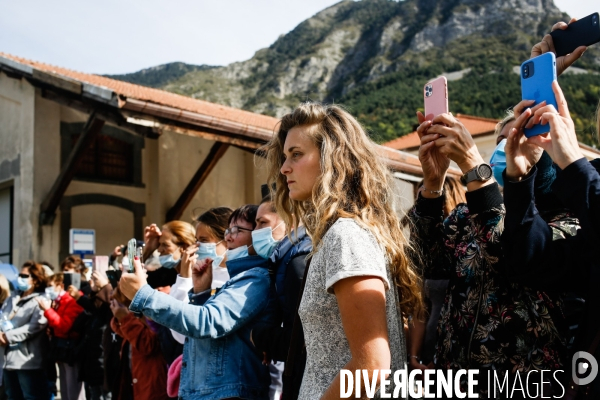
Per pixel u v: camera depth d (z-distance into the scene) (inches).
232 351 99.0
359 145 71.2
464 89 2600.9
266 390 101.8
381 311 58.2
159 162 438.0
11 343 230.5
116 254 206.2
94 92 310.8
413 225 86.6
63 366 246.5
